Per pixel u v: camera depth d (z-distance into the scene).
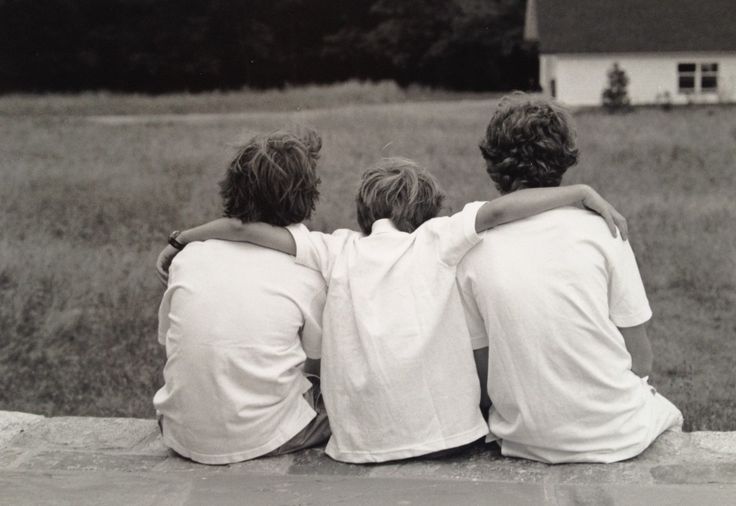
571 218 2.69
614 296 2.71
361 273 2.72
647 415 2.73
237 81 35.16
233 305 2.71
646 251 10.41
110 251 10.95
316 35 35.91
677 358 7.33
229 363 2.70
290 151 2.79
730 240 10.66
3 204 12.80
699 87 25.17
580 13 26.39
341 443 2.74
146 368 7.60
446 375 2.70
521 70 36.12
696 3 26.19
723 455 2.67
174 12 34.28
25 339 8.20
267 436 2.78
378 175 2.93
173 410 2.79
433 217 2.95
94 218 12.34
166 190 13.85
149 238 11.66
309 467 2.71
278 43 35.66
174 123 21.47
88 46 33.75
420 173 2.94
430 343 2.67
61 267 10.06
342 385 2.71
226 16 34.78
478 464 2.70
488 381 2.72
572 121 2.80
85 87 33.84
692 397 6.46
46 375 7.39
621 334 2.78
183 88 34.62
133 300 9.36
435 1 36.19
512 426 2.69
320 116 21.72
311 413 2.86
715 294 9.00
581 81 25.59
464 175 14.45
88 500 2.46
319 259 2.80
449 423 2.70
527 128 2.72
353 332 2.71
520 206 2.66
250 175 2.76
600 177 14.36
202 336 2.70
